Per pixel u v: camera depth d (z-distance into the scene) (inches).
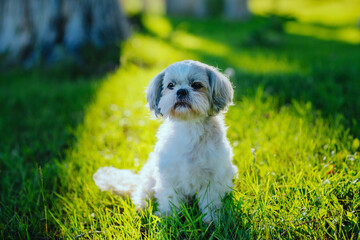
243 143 156.0
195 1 922.7
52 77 322.0
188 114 107.4
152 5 1359.5
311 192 111.0
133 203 125.1
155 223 107.7
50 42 353.7
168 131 117.7
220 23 791.1
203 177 111.5
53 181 143.3
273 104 208.1
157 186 118.7
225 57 385.1
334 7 1016.2
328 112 187.9
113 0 389.4
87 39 357.4
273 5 781.9
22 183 143.0
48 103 250.4
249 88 236.2
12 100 259.6
